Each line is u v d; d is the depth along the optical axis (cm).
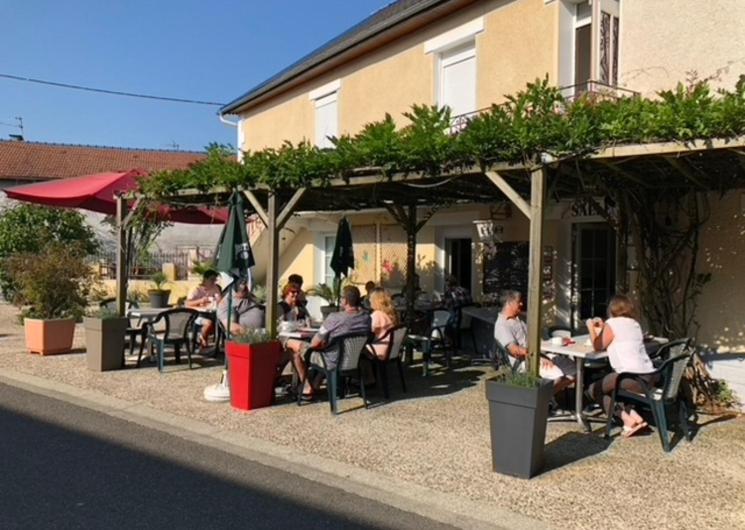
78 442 617
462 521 449
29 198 1052
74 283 1157
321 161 720
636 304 840
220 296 1050
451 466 554
